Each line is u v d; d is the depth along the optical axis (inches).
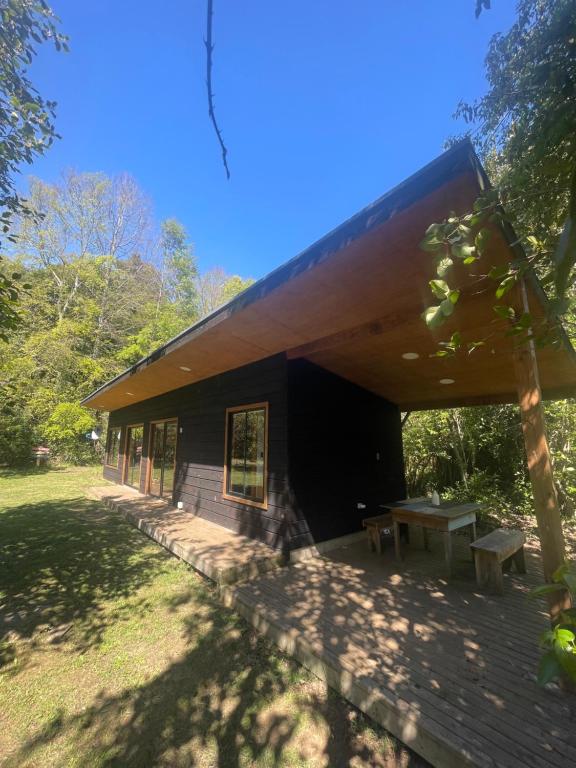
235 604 134.0
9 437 522.6
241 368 220.8
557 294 34.0
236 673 98.3
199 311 959.0
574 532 222.7
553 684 83.7
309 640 103.6
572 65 71.2
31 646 111.0
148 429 360.5
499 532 165.9
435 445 310.3
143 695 90.1
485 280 104.0
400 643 102.3
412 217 81.4
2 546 207.2
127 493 356.2
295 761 72.1
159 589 151.7
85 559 186.7
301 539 180.4
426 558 179.2
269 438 193.6
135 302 741.3
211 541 193.3
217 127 39.8
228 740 77.0
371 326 146.4
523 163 67.6
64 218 687.1
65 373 574.9
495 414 281.3
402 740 74.6
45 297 610.9
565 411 229.3
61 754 73.9
